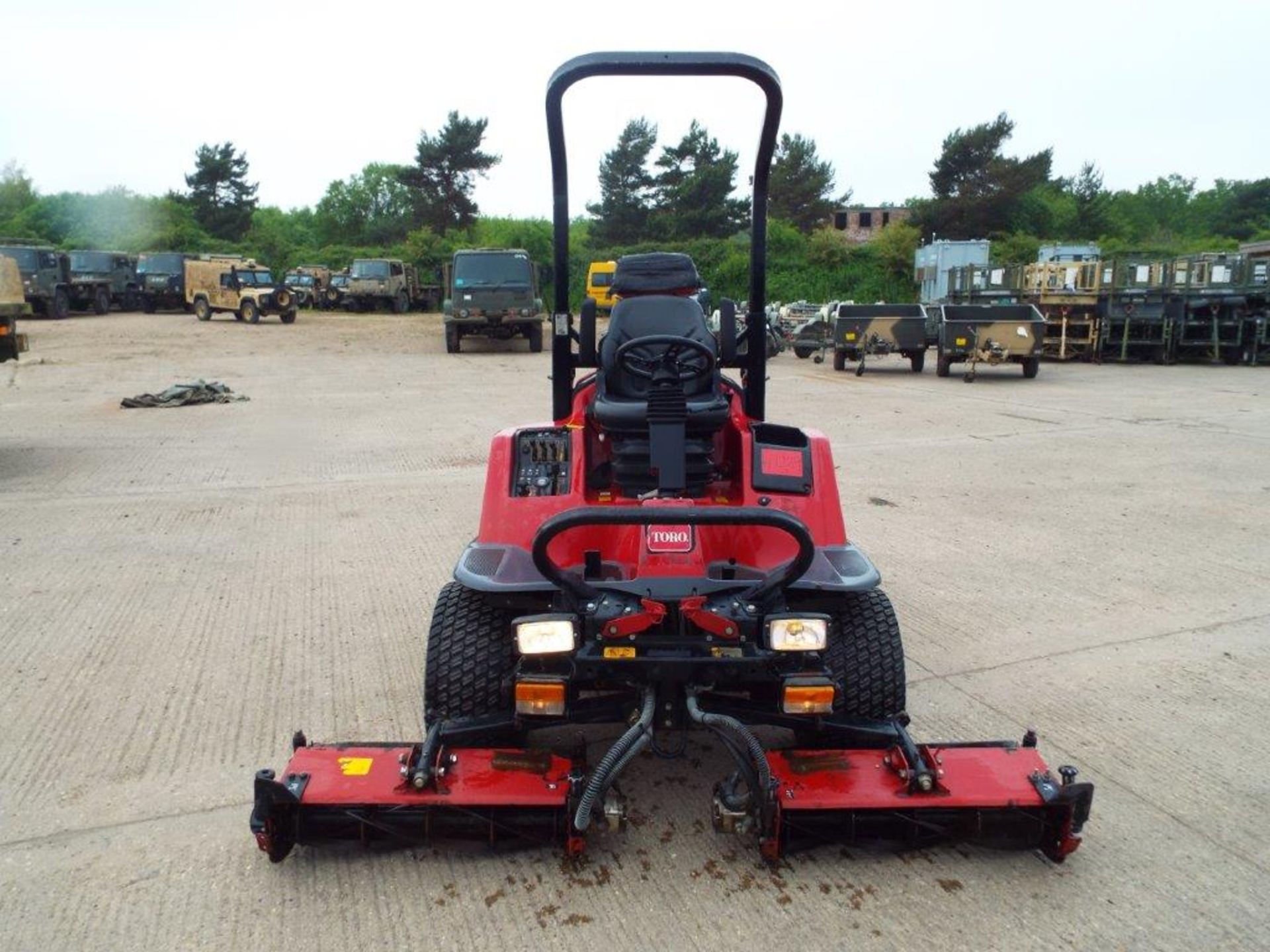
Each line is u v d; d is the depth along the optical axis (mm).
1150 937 2621
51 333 25453
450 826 2836
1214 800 3293
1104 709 3963
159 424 11039
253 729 3771
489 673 3172
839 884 2846
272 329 27688
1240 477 8258
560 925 2674
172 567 5770
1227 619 4953
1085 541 6336
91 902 2766
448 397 13547
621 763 2713
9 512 7066
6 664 4363
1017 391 14250
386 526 6688
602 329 20750
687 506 2982
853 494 7668
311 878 2875
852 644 3279
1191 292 18172
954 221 52062
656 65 3326
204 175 68875
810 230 58906
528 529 3500
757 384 4238
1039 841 2859
